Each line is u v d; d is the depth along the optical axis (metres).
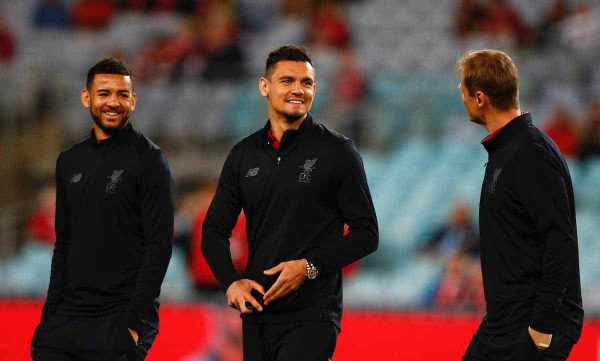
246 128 45.06
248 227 16.31
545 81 46.00
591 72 46.38
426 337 29.20
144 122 45.50
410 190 42.25
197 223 35.62
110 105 17.09
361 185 15.95
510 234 14.55
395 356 29.20
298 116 15.92
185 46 47.44
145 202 16.88
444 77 46.66
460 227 38.38
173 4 50.22
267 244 15.97
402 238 40.50
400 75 46.84
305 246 15.79
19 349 29.73
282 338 15.81
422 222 41.06
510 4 49.56
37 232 40.38
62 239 17.41
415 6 50.47
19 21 49.84
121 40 49.16
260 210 16.03
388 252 39.97
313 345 15.58
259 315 15.91
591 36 47.66
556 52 47.66
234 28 48.03
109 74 17.20
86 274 16.95
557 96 45.12
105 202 16.94
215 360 29.06
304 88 15.91
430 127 44.47
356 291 37.47
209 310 29.33
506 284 14.61
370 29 49.81
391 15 50.31
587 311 36.06
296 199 15.83
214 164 43.25
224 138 44.75
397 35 49.47
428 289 37.19
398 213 41.44
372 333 29.44
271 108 16.25
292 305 15.70
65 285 17.30
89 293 16.95
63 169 17.47
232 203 16.53
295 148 16.02
